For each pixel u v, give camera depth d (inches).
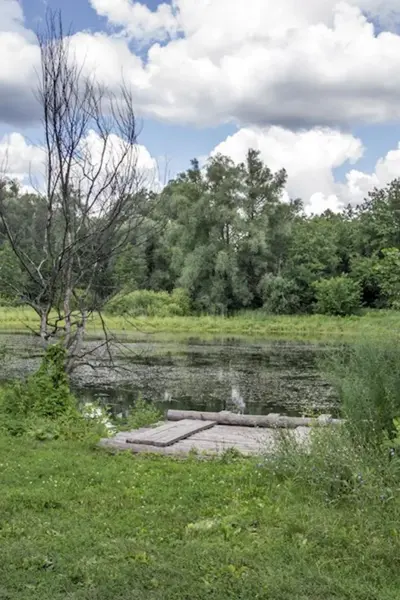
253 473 282.8
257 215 2001.7
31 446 351.3
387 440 261.4
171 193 1963.6
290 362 952.9
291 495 249.1
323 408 576.7
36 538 202.7
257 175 1999.3
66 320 482.0
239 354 1068.5
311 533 205.9
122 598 159.2
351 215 2608.3
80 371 797.2
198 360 967.0
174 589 164.7
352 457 254.8
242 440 384.2
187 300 1915.6
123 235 584.1
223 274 1937.7
